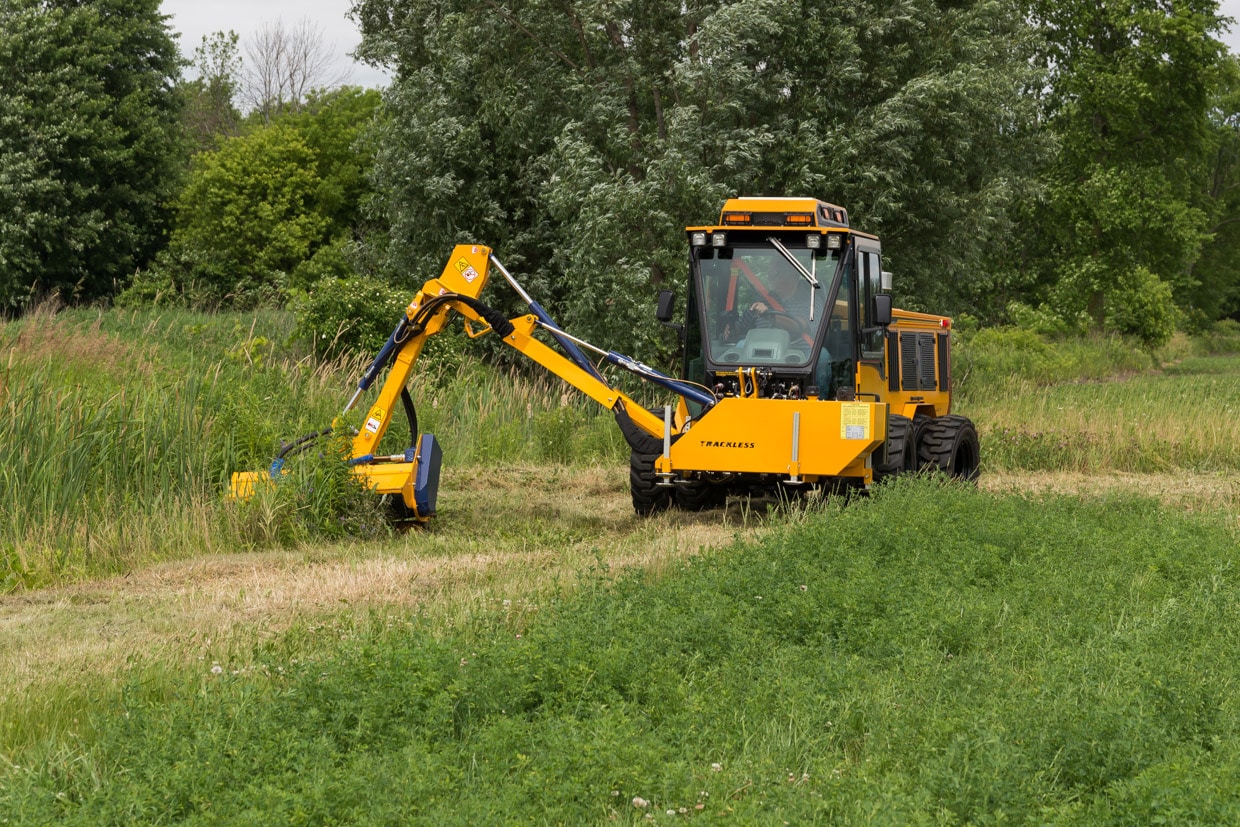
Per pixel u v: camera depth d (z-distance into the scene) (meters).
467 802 4.07
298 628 6.71
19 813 4.05
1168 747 4.65
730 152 20.84
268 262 37.66
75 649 6.75
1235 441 16.83
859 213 22.48
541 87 22.78
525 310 24.27
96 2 39.03
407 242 24.77
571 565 9.02
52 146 35.81
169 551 9.79
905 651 6.00
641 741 4.63
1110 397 21.48
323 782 4.12
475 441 15.51
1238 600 7.18
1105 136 47.53
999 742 4.36
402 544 10.28
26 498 10.11
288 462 11.03
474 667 5.40
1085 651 5.91
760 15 20.62
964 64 22.78
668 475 11.27
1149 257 47.50
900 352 13.03
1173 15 45.22
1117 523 9.92
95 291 38.59
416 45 25.77
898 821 3.82
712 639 6.19
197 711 4.98
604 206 20.23
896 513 9.25
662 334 20.58
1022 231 48.62
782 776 4.41
